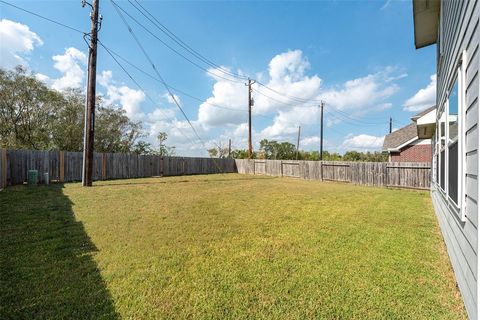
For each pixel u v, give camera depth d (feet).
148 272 8.57
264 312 6.46
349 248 10.98
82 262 9.20
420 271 8.83
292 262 9.50
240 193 27.58
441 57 14.53
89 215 15.96
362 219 16.19
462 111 7.59
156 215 16.48
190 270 8.79
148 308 6.58
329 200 23.49
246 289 7.56
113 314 6.29
